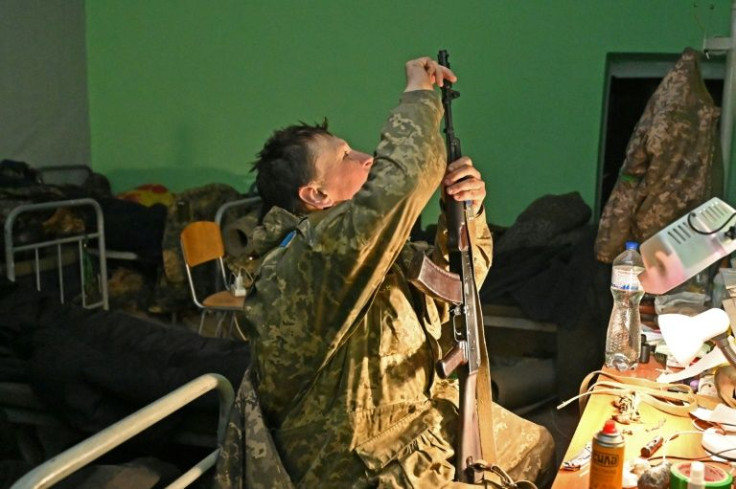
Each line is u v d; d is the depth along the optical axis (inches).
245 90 209.8
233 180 215.6
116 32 218.4
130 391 93.5
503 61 184.7
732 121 127.0
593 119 180.5
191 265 158.1
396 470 58.0
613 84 184.9
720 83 175.0
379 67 197.0
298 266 57.4
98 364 95.4
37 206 161.0
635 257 81.7
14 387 100.0
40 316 113.2
